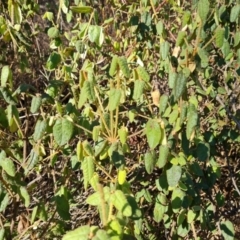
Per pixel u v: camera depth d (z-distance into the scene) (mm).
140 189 685
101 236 309
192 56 535
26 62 698
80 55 656
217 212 708
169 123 515
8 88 535
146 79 516
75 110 550
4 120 502
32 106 500
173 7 804
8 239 538
